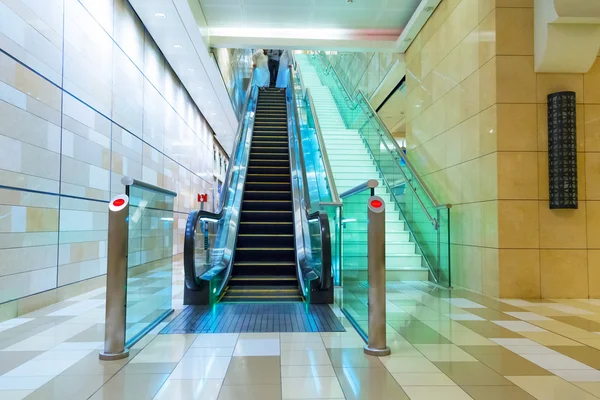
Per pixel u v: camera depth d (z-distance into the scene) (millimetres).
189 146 11344
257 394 2377
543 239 5406
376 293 3174
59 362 2936
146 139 7891
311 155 9500
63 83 5000
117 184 6586
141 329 3664
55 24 4816
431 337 3600
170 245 4609
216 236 6203
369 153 9977
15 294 4238
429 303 5062
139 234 3564
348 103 11734
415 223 7266
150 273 3895
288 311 4629
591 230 5445
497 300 5223
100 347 3287
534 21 5484
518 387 2500
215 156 16172
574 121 5340
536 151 5441
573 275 5398
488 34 5621
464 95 6227
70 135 5180
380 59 10359
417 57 8086
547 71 5484
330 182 6766
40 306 4641
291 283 5934
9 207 4086
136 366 2850
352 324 4031
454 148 6535
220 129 15086
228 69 12250
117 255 3092
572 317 4344
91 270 5816
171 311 4551
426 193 6758
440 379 2623
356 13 7848
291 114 11672
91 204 5770
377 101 11680
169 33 7316
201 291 4906
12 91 4090
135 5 6383
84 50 5500
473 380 2607
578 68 5457
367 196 3627
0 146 3938
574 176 5316
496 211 5410
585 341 3479
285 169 9312
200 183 12945
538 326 3980
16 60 4141
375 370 2777
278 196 8180
